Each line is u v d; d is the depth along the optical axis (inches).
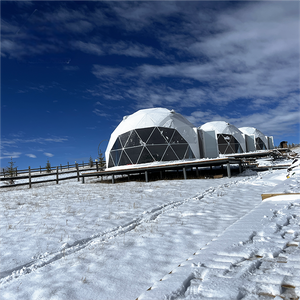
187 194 400.8
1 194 563.8
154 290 92.3
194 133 852.0
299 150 1608.0
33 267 160.4
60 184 761.6
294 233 137.1
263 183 469.7
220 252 120.3
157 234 199.8
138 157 787.4
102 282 127.4
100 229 230.4
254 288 82.6
